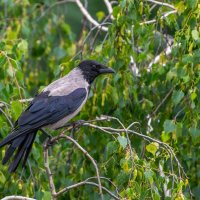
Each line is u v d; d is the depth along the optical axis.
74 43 16.80
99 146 12.82
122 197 10.17
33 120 12.01
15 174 12.12
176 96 11.70
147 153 12.06
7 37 15.41
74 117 13.26
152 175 10.23
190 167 12.64
